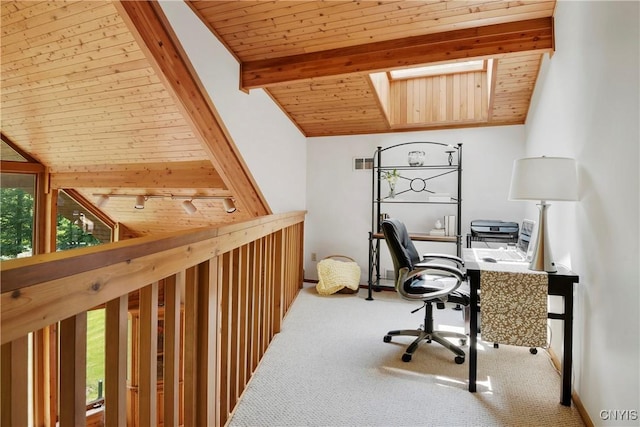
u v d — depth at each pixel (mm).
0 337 613
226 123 2637
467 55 2510
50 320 714
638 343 1265
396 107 4191
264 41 2635
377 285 4207
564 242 2205
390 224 2346
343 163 4555
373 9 2352
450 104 3967
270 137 3467
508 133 3898
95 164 3836
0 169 3748
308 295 4047
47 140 3562
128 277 954
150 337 1093
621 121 1411
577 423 1742
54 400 4094
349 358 2430
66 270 750
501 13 2365
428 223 4199
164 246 1120
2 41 2320
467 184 4035
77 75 2512
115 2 1740
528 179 1890
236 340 1883
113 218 5129
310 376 2184
